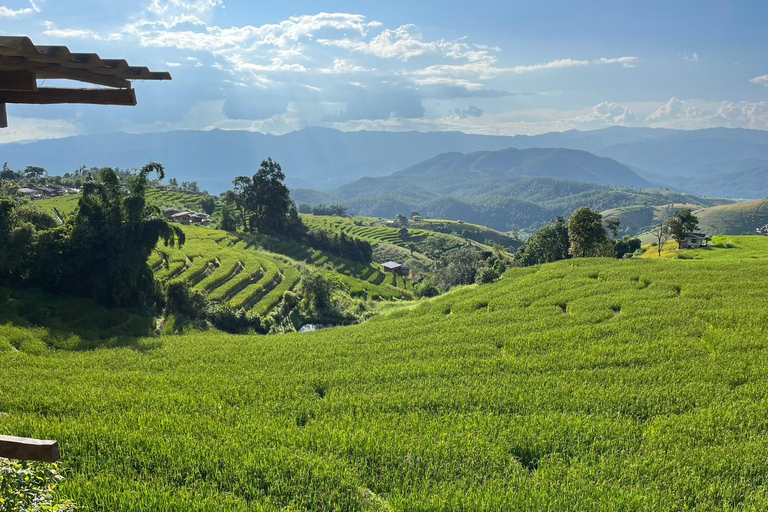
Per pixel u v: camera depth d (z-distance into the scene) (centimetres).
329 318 6500
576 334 3291
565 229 9556
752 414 2025
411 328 3912
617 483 1577
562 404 2266
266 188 12400
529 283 4878
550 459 1769
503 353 3156
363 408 2306
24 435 1752
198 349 3616
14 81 716
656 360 2755
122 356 3325
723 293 3856
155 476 1547
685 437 1875
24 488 991
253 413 2245
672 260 5366
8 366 2953
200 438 1881
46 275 4378
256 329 5666
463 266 11081
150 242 4684
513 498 1490
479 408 2277
